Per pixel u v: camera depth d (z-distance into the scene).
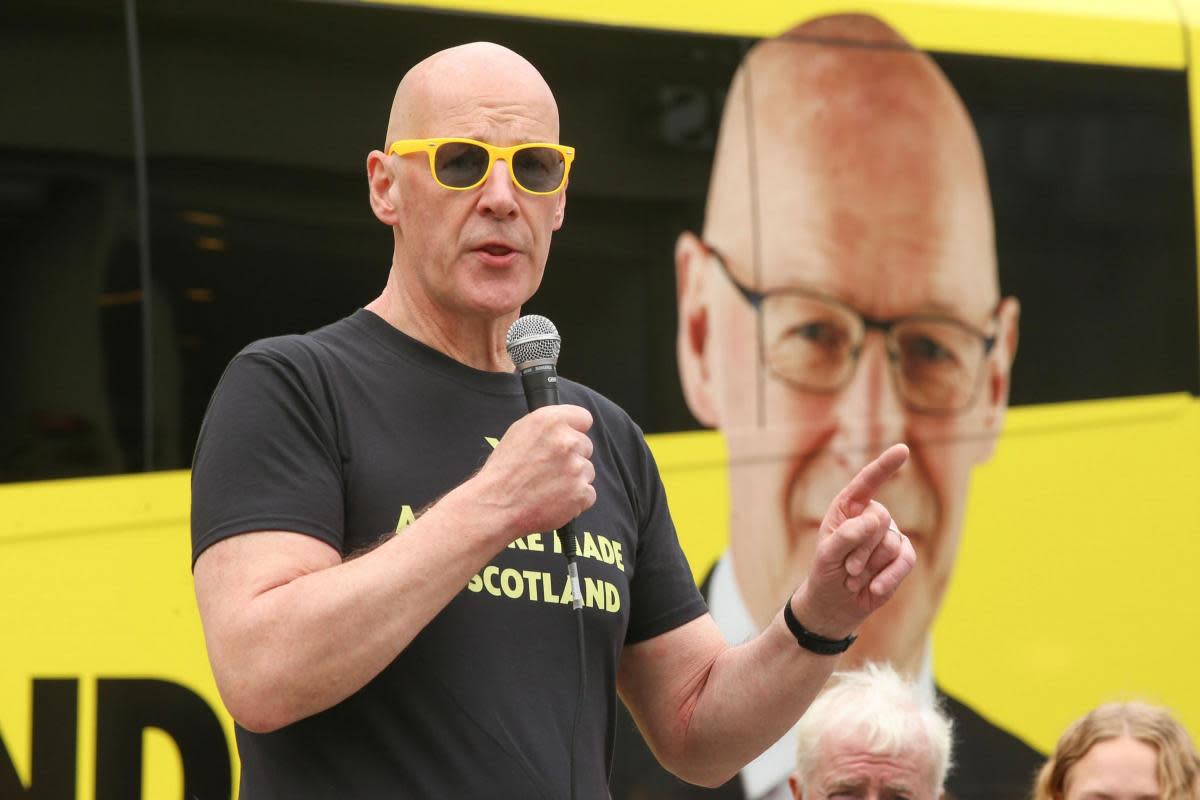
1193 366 13.70
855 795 8.28
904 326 12.79
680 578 6.67
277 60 11.19
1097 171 13.57
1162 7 14.05
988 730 12.80
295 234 11.10
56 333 10.60
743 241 12.32
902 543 5.83
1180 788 9.34
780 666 6.13
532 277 6.07
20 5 10.70
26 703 10.32
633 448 6.62
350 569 5.31
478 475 5.41
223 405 5.77
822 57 12.73
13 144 10.60
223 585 5.46
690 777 6.55
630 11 12.15
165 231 10.84
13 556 10.41
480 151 5.94
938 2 13.20
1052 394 13.26
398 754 5.56
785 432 12.32
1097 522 13.27
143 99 10.88
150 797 10.47
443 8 11.58
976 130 13.22
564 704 5.79
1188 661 13.39
